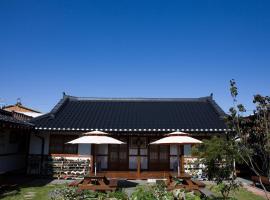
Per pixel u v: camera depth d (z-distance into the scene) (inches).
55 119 756.6
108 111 839.7
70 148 726.5
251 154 305.3
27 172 719.7
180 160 715.4
